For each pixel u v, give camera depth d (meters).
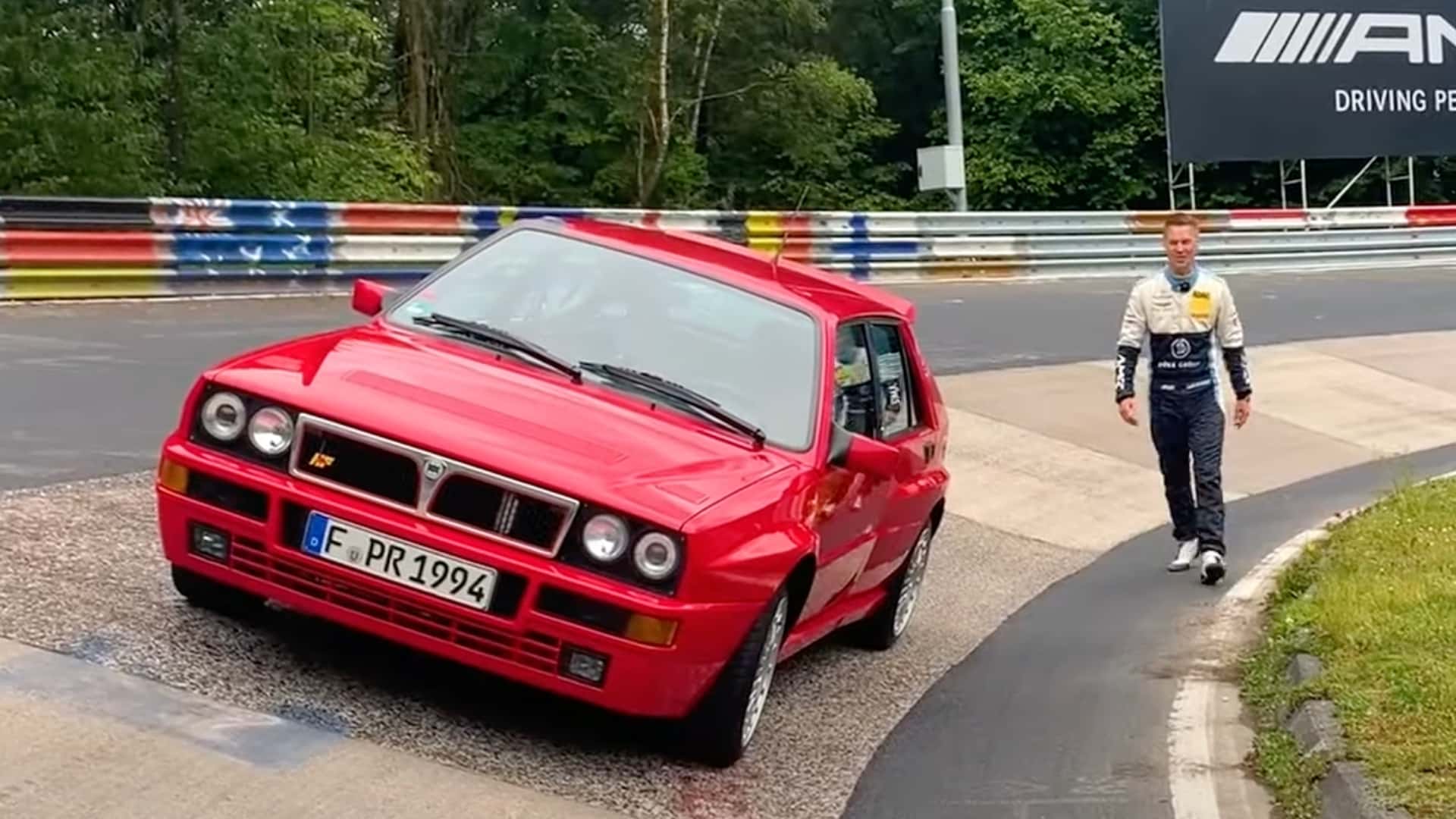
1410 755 5.29
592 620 4.68
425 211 19.34
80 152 22.23
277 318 15.34
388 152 27.77
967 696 6.69
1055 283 25.59
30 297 15.38
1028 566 9.67
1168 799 5.49
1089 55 41.09
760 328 5.89
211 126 23.94
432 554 4.76
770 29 40.31
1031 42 41.62
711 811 4.86
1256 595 8.88
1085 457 13.11
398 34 34.00
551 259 6.05
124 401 9.84
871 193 43.12
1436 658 6.40
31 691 4.60
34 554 5.97
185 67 23.94
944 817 5.18
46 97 22.11
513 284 5.95
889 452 5.62
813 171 41.78
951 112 26.38
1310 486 13.15
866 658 7.18
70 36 22.47
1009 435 13.35
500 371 5.43
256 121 24.36
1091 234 26.75
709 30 37.78
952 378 15.16
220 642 5.30
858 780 5.46
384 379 5.19
